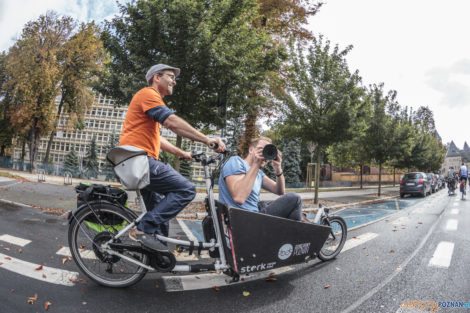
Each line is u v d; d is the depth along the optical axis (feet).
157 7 25.76
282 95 42.09
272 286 10.05
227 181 8.84
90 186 9.18
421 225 23.84
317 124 39.93
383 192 78.79
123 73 28.22
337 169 172.24
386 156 63.16
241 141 57.77
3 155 144.15
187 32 25.98
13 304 7.57
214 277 10.62
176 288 9.49
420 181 59.31
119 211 8.85
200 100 29.17
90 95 110.52
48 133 106.93
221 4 27.73
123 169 8.18
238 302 8.72
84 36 99.45
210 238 9.44
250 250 8.82
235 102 32.35
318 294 9.54
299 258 10.22
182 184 8.74
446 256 14.43
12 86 104.06
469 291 10.15
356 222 25.23
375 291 9.95
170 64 25.53
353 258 13.65
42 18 99.14
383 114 63.05
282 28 52.01
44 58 99.04
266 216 8.92
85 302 8.07
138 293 8.91
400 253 14.85
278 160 10.80
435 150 143.95
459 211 34.47
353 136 40.86
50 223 17.53
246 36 29.43
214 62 26.53
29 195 30.66
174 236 17.51
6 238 13.51
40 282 9.04
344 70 40.27
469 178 108.47
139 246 8.65
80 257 9.16
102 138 247.50
